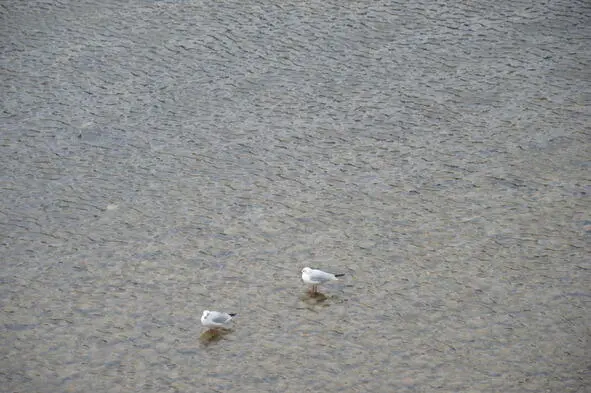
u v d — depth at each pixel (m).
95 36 60.56
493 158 46.94
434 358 33.78
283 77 55.28
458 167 46.34
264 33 60.16
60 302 37.56
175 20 62.34
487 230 41.38
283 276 38.84
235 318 36.34
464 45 57.78
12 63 57.59
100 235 41.97
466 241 40.69
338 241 41.03
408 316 36.16
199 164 47.38
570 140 48.06
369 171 46.28
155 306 37.19
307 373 33.28
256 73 55.78
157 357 34.38
